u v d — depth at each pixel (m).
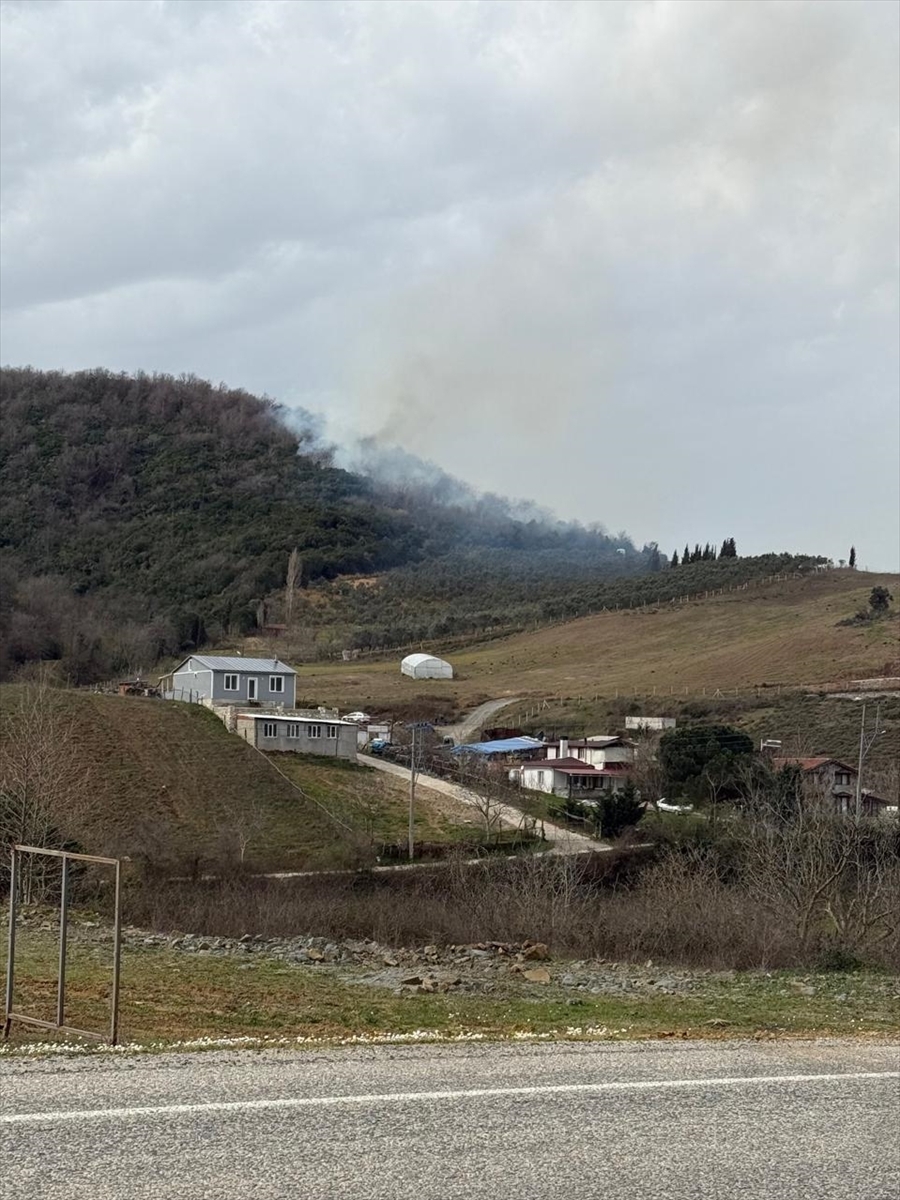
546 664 125.56
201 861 43.34
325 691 107.94
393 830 55.25
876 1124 7.71
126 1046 10.21
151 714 66.12
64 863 11.41
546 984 18.83
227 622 152.88
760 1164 6.77
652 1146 7.02
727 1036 11.88
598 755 72.88
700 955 23.77
